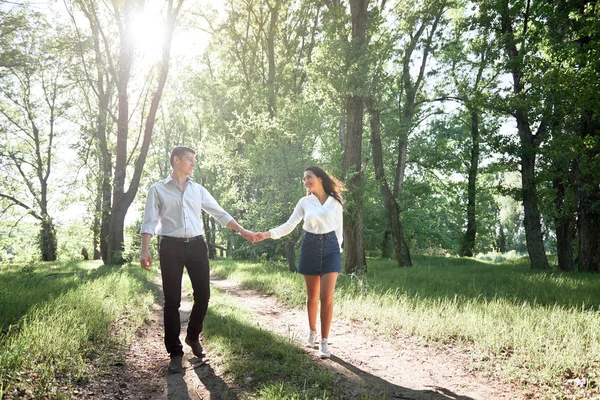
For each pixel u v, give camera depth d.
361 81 13.51
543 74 14.53
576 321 5.18
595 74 11.61
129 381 3.67
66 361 3.68
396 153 28.31
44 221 31.28
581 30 11.71
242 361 3.97
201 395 3.37
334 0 15.85
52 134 32.91
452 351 4.61
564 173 16.84
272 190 17.69
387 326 5.64
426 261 24.19
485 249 50.53
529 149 16.42
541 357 3.95
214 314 6.19
